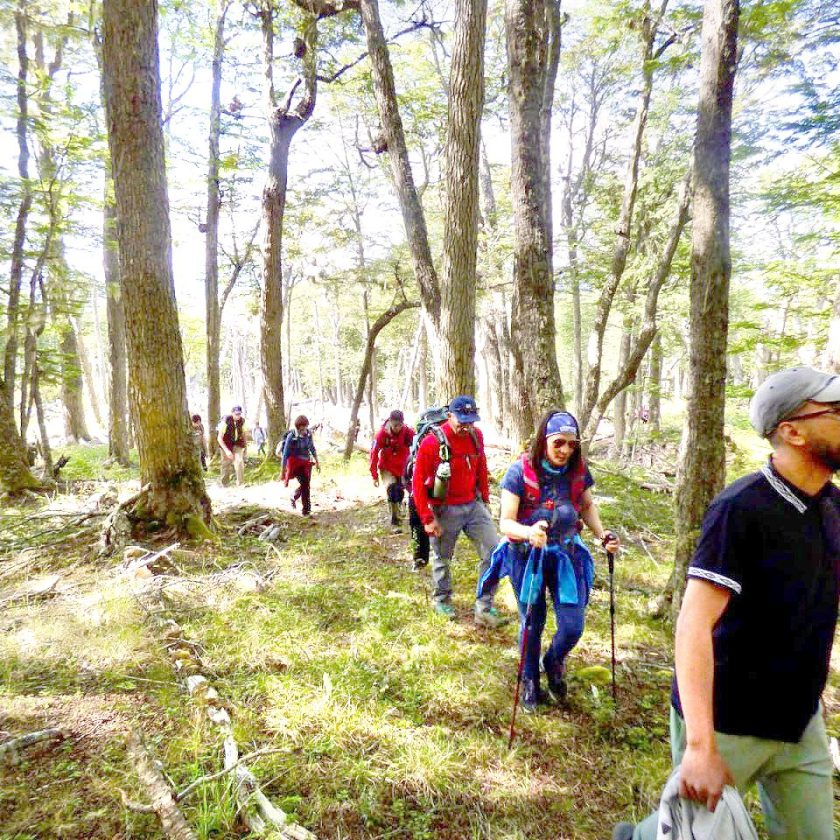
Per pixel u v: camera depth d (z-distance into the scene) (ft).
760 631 5.33
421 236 29.96
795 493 5.27
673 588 14.99
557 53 27.17
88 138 38.88
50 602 15.10
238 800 8.05
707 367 13.73
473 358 27.35
